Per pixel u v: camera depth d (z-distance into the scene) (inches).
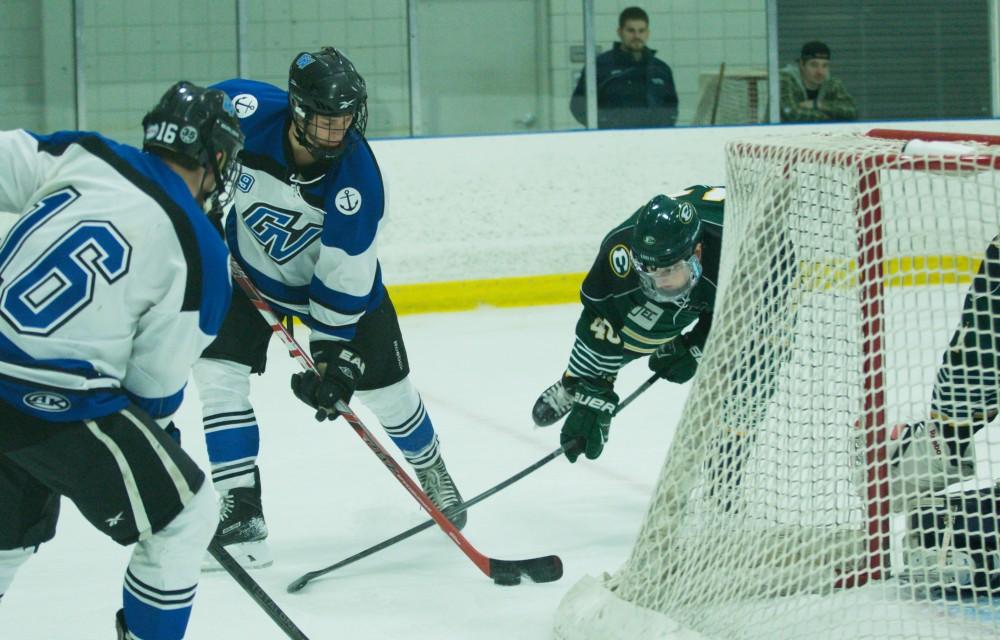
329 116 241.1
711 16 686.5
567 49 668.1
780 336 231.8
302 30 650.8
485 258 634.2
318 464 374.9
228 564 201.9
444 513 291.4
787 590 224.7
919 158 214.5
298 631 203.3
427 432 308.7
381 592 267.9
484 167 631.2
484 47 663.8
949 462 243.4
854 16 725.3
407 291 621.3
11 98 621.9
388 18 653.3
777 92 698.2
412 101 652.1
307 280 281.9
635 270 272.1
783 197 229.6
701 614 224.8
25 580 274.7
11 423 181.5
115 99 637.3
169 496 188.5
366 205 260.1
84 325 177.8
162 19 634.2
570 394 313.4
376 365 292.2
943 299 224.8
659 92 677.3
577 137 644.7
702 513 230.8
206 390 280.4
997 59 745.0
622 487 347.9
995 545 238.1
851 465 230.2
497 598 264.4
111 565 285.0
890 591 232.2
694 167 666.2
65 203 178.5
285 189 263.9
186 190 185.9
